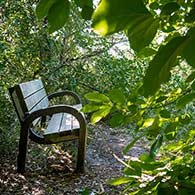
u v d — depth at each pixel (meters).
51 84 5.93
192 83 0.98
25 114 3.58
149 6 0.84
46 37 5.55
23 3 5.01
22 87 3.65
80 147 3.65
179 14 0.77
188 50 0.57
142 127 1.32
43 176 3.58
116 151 4.87
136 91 1.21
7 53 4.70
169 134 1.28
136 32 0.60
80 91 6.25
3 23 4.94
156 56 0.58
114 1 0.56
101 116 1.24
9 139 4.05
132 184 1.11
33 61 5.65
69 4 0.69
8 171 3.56
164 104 1.28
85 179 3.57
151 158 1.09
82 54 6.30
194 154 1.31
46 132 3.59
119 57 6.15
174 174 1.02
